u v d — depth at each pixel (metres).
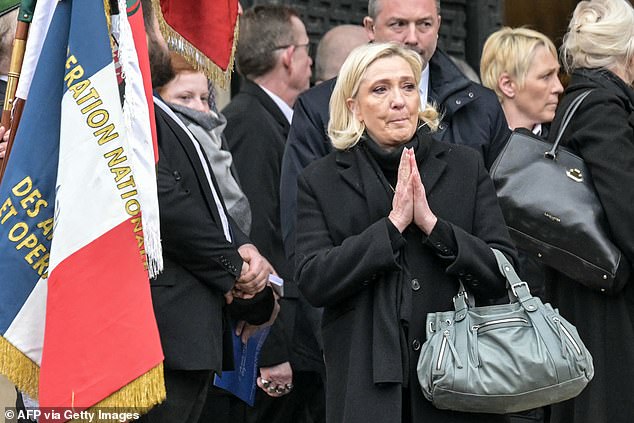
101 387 10.08
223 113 15.21
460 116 13.55
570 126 12.37
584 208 12.04
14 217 10.38
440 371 10.26
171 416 10.98
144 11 12.05
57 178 10.37
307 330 13.36
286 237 13.19
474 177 11.06
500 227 10.97
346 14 18.50
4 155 10.90
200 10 12.04
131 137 10.30
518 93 14.59
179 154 11.34
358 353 10.57
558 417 12.64
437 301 10.70
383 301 10.55
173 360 10.89
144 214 10.16
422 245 10.75
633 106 12.36
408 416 10.70
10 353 10.30
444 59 13.80
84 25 10.49
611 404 12.13
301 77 15.85
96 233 10.22
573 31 12.75
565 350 10.33
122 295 10.20
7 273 10.34
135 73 10.44
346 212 10.91
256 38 15.64
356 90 11.05
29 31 10.88
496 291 10.71
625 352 12.12
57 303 10.17
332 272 10.51
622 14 12.57
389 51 11.03
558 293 12.60
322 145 13.33
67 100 10.39
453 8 19.25
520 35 14.67
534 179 12.21
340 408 10.71
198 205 11.20
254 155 14.73
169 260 11.07
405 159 10.54
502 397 10.23
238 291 11.88
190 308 11.07
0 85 12.25
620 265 11.90
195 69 12.43
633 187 11.82
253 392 13.23
